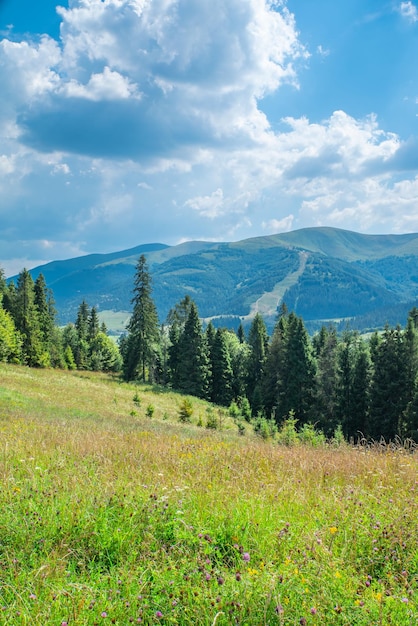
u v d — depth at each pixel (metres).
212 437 12.22
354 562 3.81
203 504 4.83
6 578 3.35
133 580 3.38
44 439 9.03
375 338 57.56
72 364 79.88
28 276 63.41
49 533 4.12
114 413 29.61
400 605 3.11
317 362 53.41
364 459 7.36
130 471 6.16
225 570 3.63
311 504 5.09
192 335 60.47
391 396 41.62
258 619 2.95
